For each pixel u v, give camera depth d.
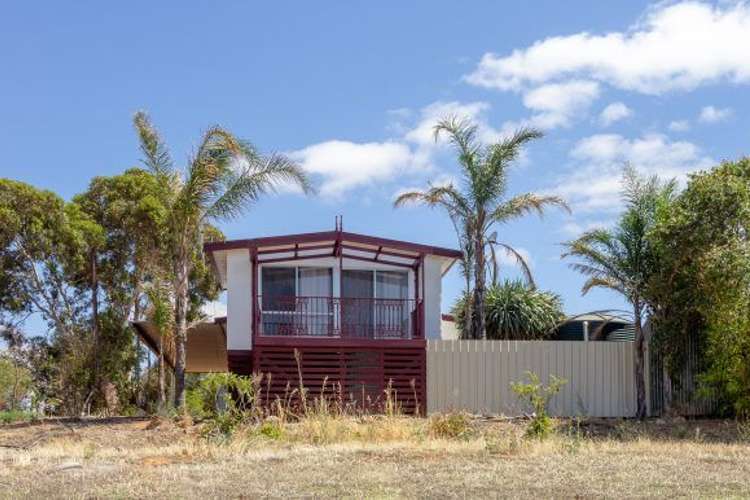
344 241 26.20
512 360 25.91
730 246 23.20
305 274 27.59
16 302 37.09
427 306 27.91
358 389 25.44
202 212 26.23
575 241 25.84
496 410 25.66
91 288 39.19
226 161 25.95
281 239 26.02
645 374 25.88
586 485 12.79
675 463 14.98
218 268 29.34
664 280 24.62
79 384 36.31
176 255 26.28
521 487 12.62
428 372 25.73
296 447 17.14
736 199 23.73
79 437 20.92
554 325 33.88
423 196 30.64
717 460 15.45
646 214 25.55
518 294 33.50
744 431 21.17
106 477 13.58
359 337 25.72
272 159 26.45
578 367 26.02
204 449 16.67
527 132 30.34
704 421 23.89
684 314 24.72
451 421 19.45
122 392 38.47
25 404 41.72
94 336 37.34
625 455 16.06
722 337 23.19
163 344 28.48
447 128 30.50
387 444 17.39
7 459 16.17
